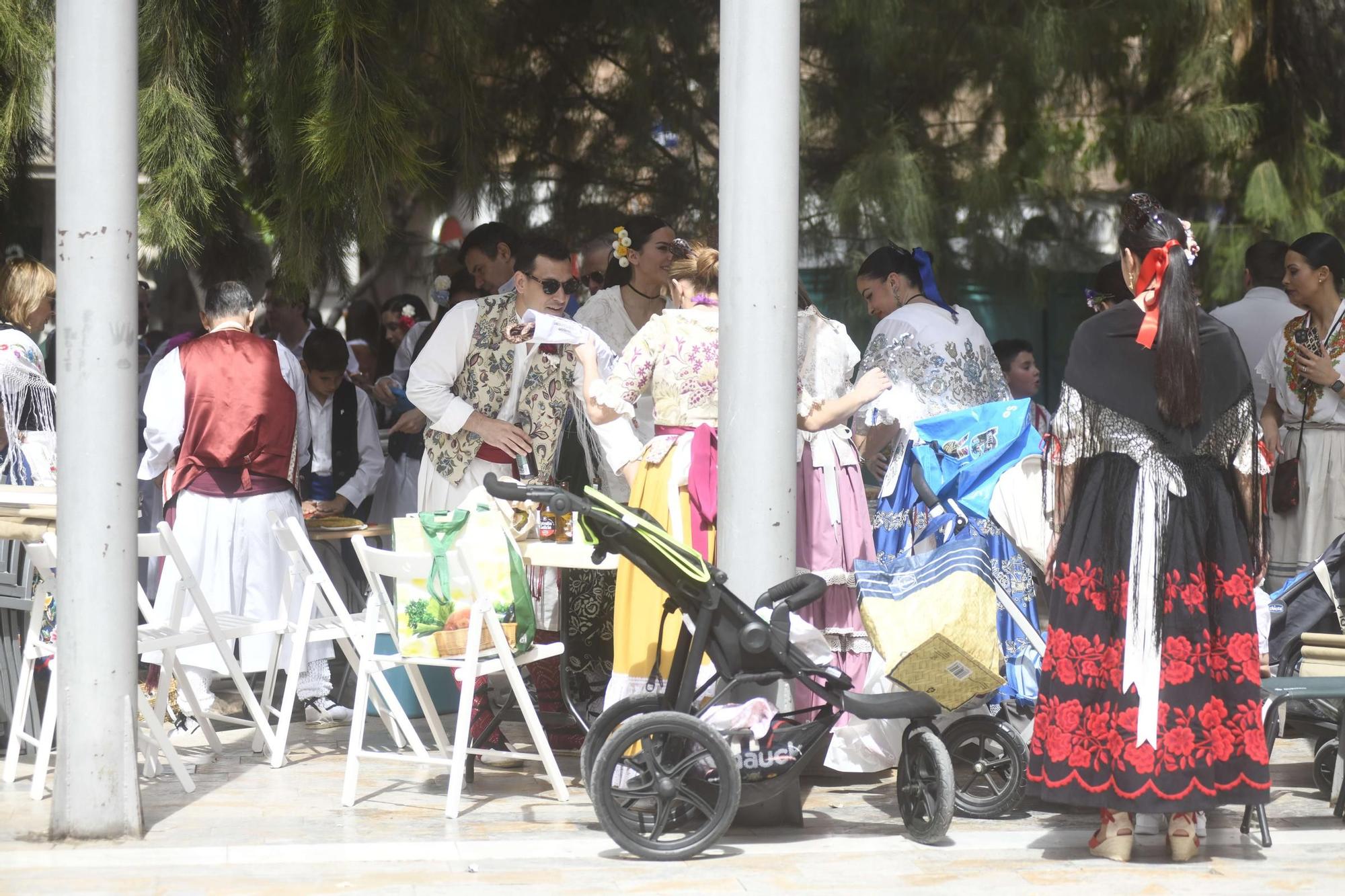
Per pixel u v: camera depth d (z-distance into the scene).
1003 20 21.05
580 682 14.49
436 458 14.21
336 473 18.11
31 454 14.59
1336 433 15.65
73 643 10.98
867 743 12.92
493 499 12.76
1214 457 10.66
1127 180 23.80
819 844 11.10
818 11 20.80
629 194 21.67
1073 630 10.62
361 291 26.27
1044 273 22.20
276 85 15.54
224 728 15.45
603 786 10.52
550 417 14.20
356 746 12.19
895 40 20.50
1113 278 14.64
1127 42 22.69
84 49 10.66
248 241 18.73
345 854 10.74
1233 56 23.59
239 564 15.34
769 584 11.30
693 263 12.21
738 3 11.13
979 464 12.45
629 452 12.36
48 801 12.29
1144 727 10.30
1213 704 10.41
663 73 21.25
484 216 21.67
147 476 15.45
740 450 11.28
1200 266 23.34
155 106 15.34
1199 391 10.45
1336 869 10.48
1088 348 10.79
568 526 13.18
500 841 11.10
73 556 10.95
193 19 15.70
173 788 12.73
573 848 10.91
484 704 13.73
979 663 11.20
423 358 14.06
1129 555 10.45
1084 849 10.98
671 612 11.39
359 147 15.27
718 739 10.62
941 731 12.70
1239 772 10.41
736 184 11.20
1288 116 23.59
